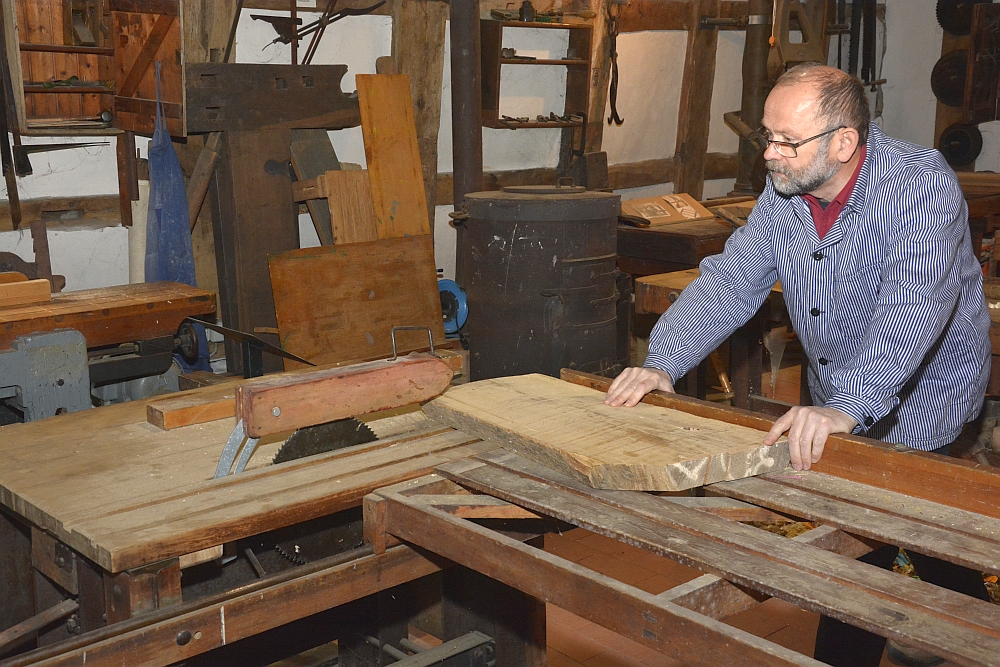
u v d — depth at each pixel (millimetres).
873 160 2074
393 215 5297
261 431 1798
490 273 4805
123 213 4812
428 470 1928
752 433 1892
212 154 4926
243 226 4992
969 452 3590
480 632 2385
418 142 6027
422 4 5828
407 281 5195
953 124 8703
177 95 4402
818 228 2201
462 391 2236
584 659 3094
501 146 6637
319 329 4828
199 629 1569
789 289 2332
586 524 1619
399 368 1991
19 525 2230
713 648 1301
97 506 1699
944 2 8602
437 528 1687
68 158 4652
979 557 1449
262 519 1688
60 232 4668
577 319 4781
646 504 1678
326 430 2020
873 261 2117
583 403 2129
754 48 7438
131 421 2213
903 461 1726
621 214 5535
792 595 1344
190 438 2088
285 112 5105
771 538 1538
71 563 1839
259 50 5223
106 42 4617
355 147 5727
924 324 1960
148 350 3584
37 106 4645
